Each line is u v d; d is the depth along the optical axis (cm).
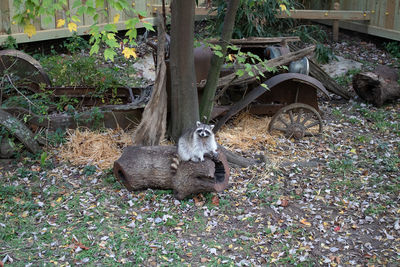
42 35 1000
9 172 634
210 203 567
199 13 1142
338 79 1018
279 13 1096
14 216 533
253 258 477
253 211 557
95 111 714
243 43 809
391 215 556
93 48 493
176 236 507
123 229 515
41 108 695
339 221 543
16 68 777
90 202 566
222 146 666
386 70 923
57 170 636
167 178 571
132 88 800
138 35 1175
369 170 664
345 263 473
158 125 648
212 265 462
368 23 1199
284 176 640
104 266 457
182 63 637
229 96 795
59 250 479
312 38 1114
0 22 941
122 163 576
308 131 762
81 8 475
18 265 454
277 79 715
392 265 471
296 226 530
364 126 816
